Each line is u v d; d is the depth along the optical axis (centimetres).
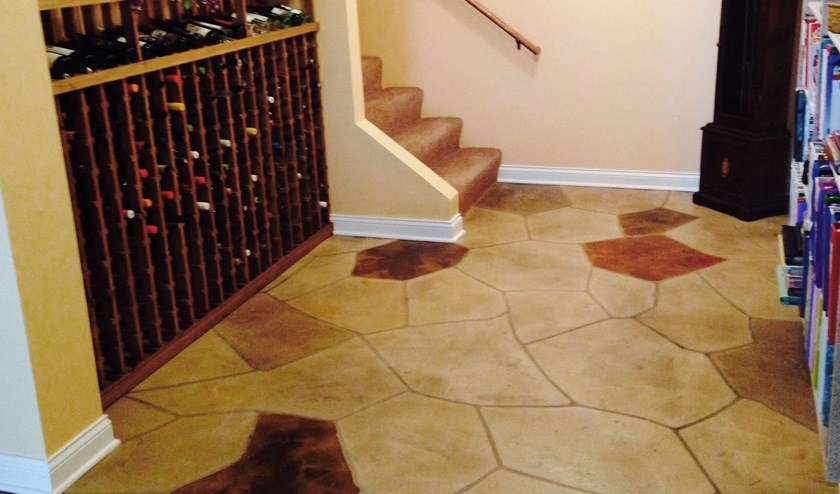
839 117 261
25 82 209
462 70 520
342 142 424
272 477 230
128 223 284
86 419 239
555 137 516
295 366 296
